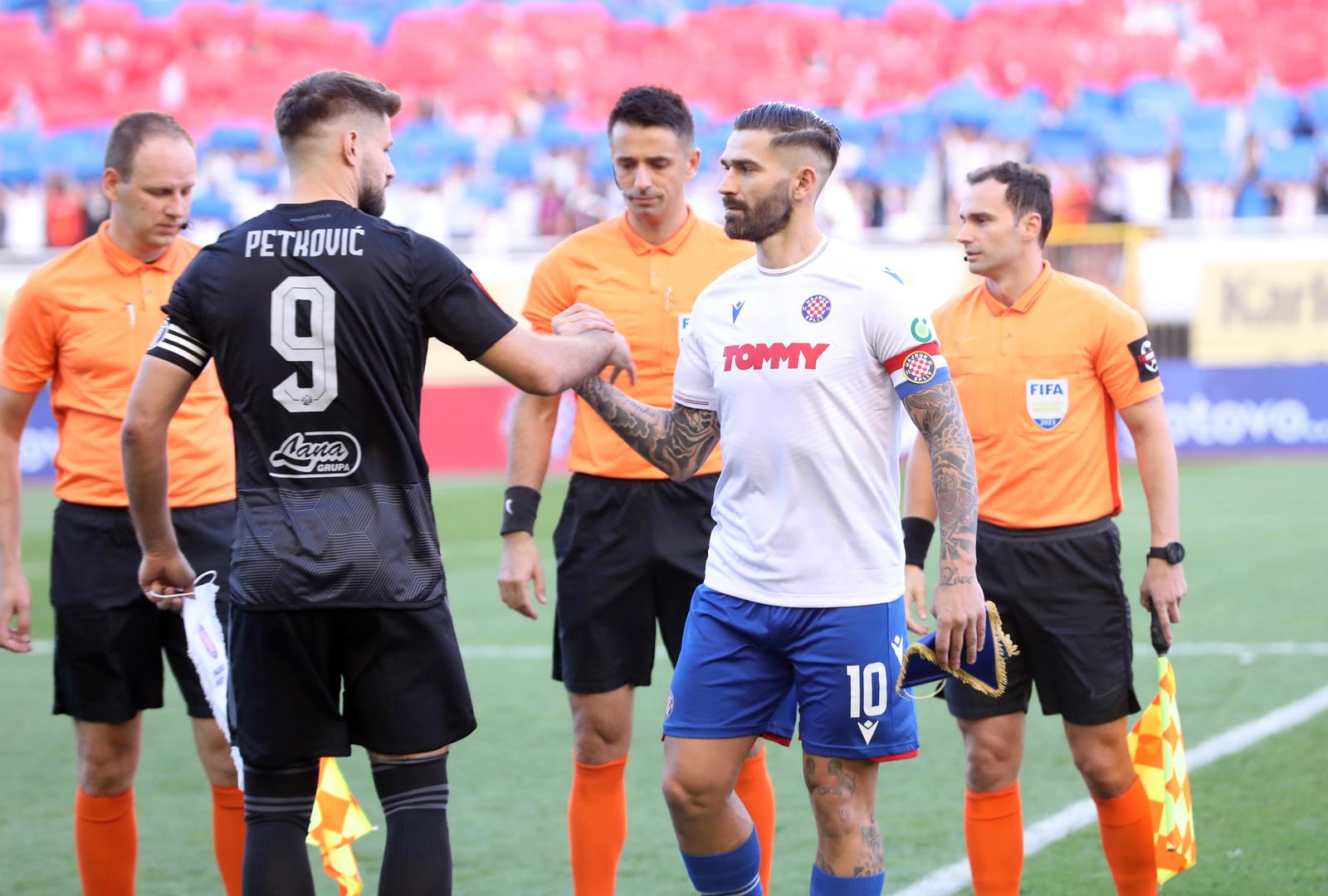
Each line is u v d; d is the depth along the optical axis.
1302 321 47.09
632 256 15.44
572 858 15.07
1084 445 14.11
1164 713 13.78
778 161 11.95
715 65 67.00
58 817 18.67
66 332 14.65
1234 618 27.75
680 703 12.55
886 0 70.50
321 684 11.14
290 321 10.80
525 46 70.31
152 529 12.00
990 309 14.54
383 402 10.95
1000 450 14.22
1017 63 64.56
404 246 11.06
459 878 16.17
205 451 14.91
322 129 11.27
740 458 12.23
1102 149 58.41
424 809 11.26
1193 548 34.34
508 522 14.92
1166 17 67.25
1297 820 16.89
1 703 24.92
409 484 11.16
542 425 15.04
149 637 14.68
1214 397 47.81
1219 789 18.12
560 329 12.51
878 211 56.81
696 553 15.09
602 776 15.02
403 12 74.56
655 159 14.94
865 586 12.05
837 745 12.11
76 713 14.59
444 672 11.24
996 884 13.97
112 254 14.82
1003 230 14.22
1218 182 57.66
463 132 66.00
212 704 12.62
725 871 12.66
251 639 11.06
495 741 21.80
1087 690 13.89
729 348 12.27
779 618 12.13
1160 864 13.84
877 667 12.05
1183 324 48.25
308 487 10.95
